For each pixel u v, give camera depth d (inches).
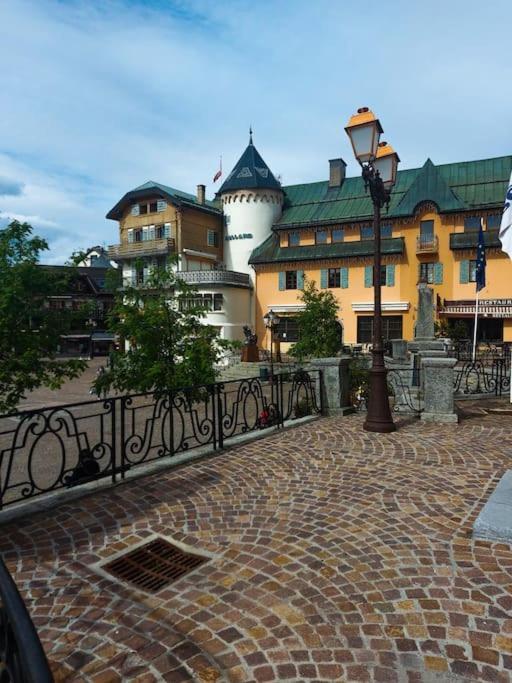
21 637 50.3
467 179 1355.8
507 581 120.8
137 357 375.6
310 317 882.8
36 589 121.9
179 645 99.8
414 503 173.5
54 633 104.4
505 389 459.5
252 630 104.2
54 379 289.6
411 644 98.3
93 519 163.8
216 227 1674.5
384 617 107.4
